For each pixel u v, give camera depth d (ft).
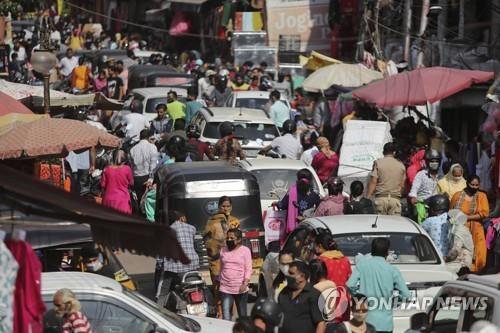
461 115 174.91
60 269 86.79
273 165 123.65
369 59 190.29
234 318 96.02
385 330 78.07
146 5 368.48
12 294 45.01
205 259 104.32
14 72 245.04
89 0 433.07
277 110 175.11
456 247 98.68
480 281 65.57
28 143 101.55
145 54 278.26
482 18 177.78
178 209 105.91
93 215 45.01
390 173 115.65
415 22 189.57
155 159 142.31
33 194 44.70
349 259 86.79
